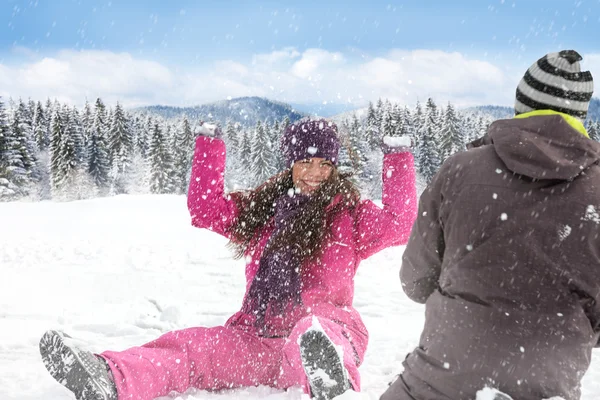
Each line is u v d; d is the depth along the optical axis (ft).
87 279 24.86
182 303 20.54
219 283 24.79
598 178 7.01
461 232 7.19
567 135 7.07
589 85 7.46
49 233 44.91
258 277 12.11
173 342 11.21
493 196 7.07
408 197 12.19
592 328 6.89
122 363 10.05
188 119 255.50
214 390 11.41
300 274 11.98
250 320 11.93
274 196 12.82
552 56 7.55
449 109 220.02
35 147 231.50
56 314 18.48
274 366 11.59
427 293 8.40
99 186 249.55
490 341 6.75
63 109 238.27
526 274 6.76
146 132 300.20
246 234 12.76
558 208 6.83
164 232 46.42
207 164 12.37
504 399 6.42
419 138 219.00
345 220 12.33
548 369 6.59
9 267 27.89
